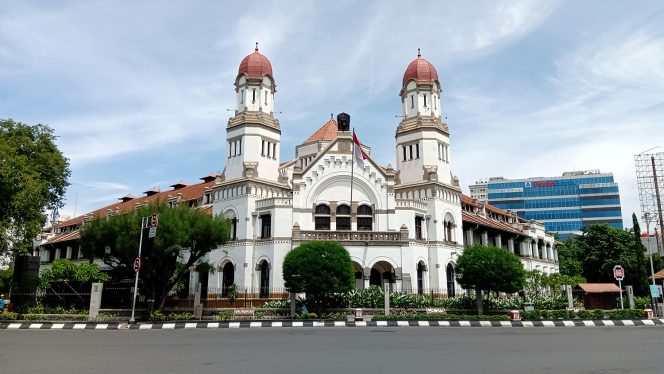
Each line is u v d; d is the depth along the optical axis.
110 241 38.69
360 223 51.81
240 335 26.06
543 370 13.80
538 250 76.44
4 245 41.44
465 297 43.06
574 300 50.50
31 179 41.31
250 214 52.41
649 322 37.84
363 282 47.06
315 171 52.16
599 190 162.12
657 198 72.44
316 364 14.99
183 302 43.72
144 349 19.12
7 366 14.66
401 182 58.00
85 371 13.70
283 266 39.38
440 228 54.81
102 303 45.50
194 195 67.88
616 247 73.75
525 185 169.75
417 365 14.77
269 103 57.19
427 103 58.91
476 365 14.74
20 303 37.34
